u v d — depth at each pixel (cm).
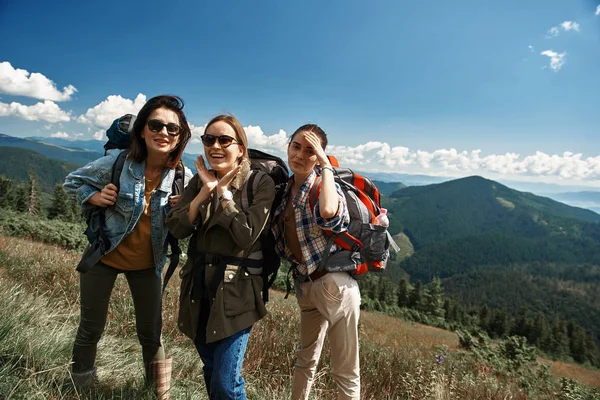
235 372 173
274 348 383
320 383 313
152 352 225
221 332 169
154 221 206
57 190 4844
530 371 726
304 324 229
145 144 201
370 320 1945
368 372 417
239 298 177
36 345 224
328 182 185
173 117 195
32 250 693
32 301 313
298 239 200
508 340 843
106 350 276
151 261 216
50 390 185
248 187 187
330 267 196
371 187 217
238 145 189
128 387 218
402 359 489
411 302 5850
